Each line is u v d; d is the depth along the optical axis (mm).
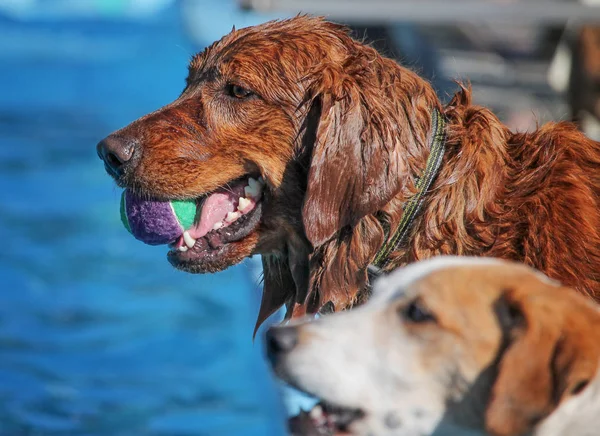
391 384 5414
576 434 5164
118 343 13672
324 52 7523
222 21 28219
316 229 7156
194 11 30641
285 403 10367
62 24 38438
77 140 24234
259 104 7520
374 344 5461
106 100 28609
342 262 7312
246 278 15242
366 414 5449
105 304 15078
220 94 7625
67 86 30281
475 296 5359
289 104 7449
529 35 20141
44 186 20766
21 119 26125
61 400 11875
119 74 31844
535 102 18047
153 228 7684
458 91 7898
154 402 11875
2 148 23359
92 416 11492
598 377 5121
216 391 12242
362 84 7328
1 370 12625
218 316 14703
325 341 5488
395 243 7305
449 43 20734
